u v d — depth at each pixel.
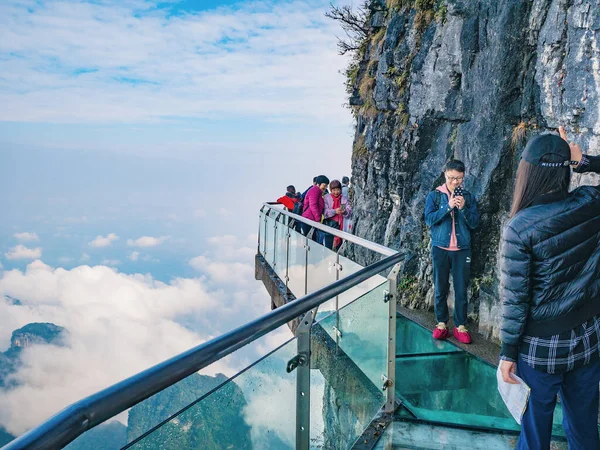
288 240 7.44
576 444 2.16
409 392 3.77
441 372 4.14
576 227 1.92
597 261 1.96
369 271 2.83
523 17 4.71
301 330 2.23
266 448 1.94
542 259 1.93
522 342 2.07
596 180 3.84
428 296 6.07
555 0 4.27
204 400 1.52
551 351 1.99
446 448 3.01
